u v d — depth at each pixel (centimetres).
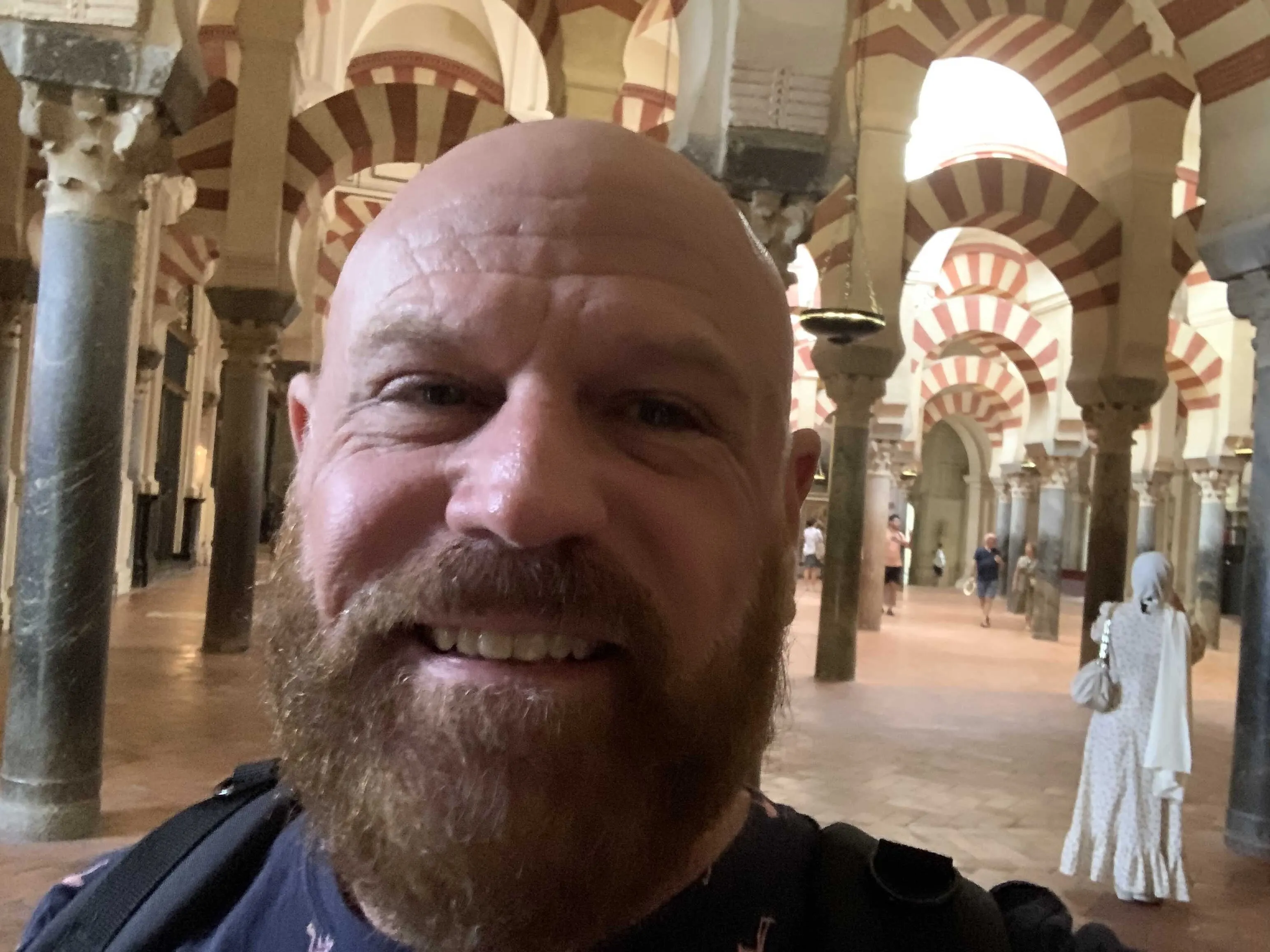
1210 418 1702
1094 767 474
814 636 1332
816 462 120
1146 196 977
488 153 94
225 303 839
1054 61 1027
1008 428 2083
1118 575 1015
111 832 438
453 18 1460
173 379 1563
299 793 93
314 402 106
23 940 129
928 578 2992
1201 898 464
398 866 82
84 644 429
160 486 1534
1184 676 452
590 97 820
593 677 83
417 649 84
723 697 89
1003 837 531
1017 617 1833
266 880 112
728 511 91
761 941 97
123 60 404
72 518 421
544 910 80
